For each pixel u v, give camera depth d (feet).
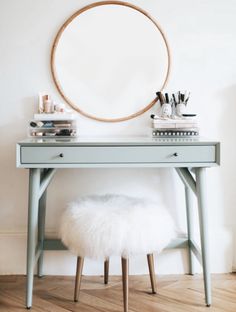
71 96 6.49
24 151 5.12
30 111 6.48
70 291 5.96
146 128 6.60
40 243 6.23
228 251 6.73
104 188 6.73
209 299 5.44
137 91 6.55
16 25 6.35
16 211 6.65
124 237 4.75
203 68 6.56
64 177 6.67
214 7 6.49
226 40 6.54
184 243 6.54
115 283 6.30
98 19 6.41
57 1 6.36
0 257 6.62
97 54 6.46
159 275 6.67
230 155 6.72
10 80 6.42
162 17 6.46
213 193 6.77
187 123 6.02
